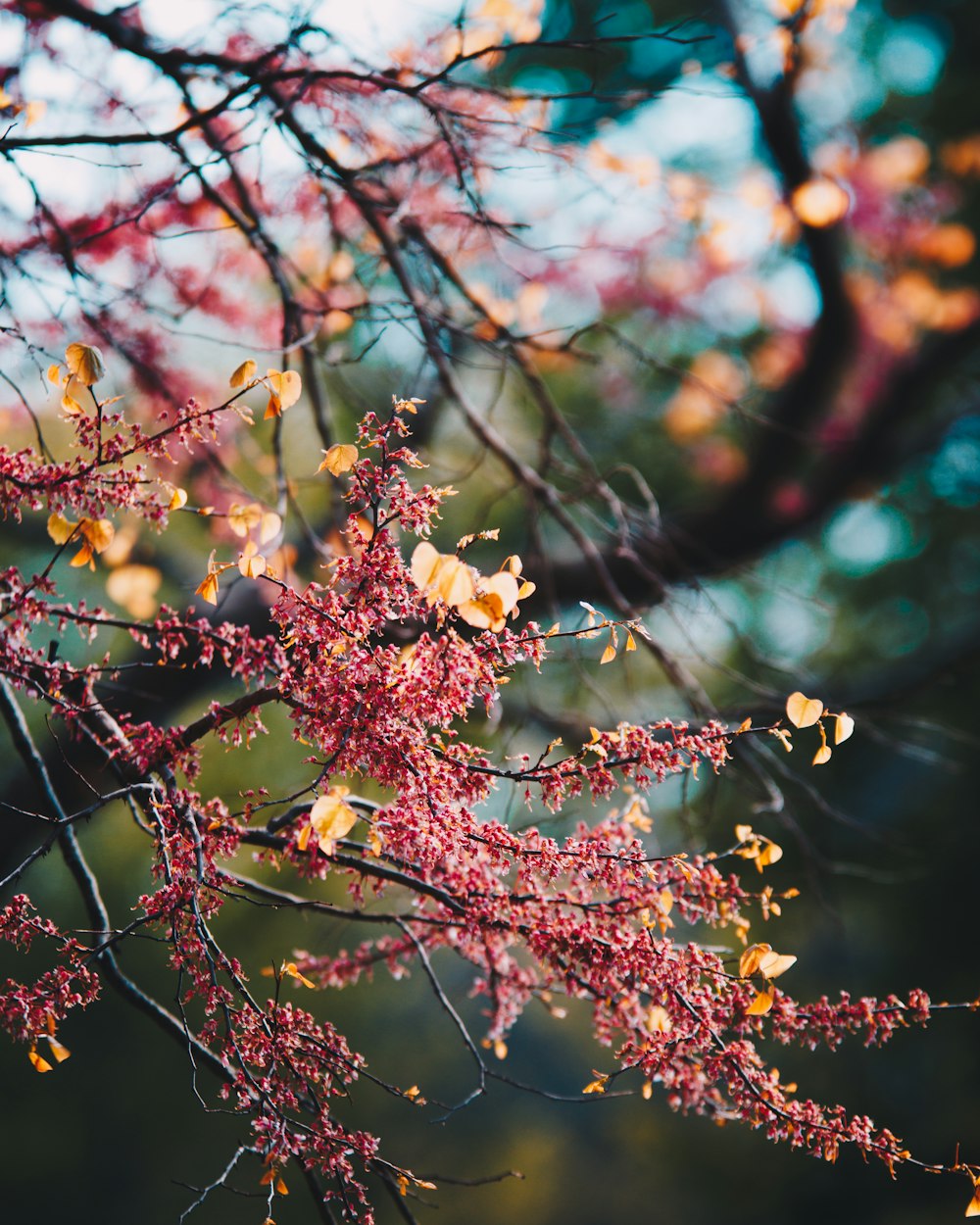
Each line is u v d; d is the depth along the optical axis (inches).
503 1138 642.8
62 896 390.0
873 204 270.1
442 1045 606.5
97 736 83.5
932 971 374.3
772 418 273.3
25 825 172.7
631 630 73.4
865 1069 362.3
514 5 127.4
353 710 70.9
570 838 81.6
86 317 131.3
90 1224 462.3
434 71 144.6
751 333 307.4
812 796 159.8
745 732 74.5
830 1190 399.2
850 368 287.7
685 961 77.6
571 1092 686.5
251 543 74.6
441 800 72.5
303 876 83.5
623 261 248.1
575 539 153.8
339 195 153.0
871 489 293.4
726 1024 77.5
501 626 66.3
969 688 334.6
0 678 85.4
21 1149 462.0
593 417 325.4
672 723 76.5
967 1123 369.7
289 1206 485.1
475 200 124.0
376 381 216.8
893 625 406.3
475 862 79.4
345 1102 520.7
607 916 79.7
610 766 74.5
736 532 279.0
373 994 537.6
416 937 95.2
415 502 73.5
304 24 114.3
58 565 245.4
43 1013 71.9
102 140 110.3
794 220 218.8
